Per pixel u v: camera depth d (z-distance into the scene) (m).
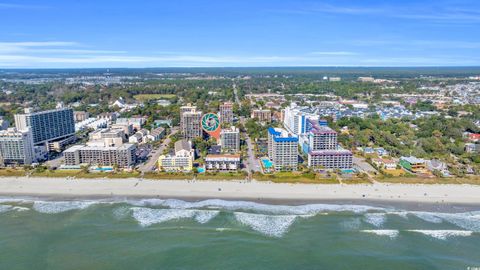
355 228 188.00
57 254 166.38
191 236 181.25
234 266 157.00
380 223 193.12
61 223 195.25
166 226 191.38
